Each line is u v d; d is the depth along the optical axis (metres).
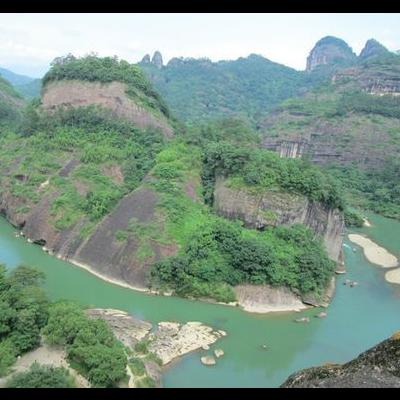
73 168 87.00
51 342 41.91
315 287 63.28
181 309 58.38
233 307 59.84
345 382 16.14
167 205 70.94
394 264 83.50
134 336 49.47
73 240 72.69
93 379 36.88
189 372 44.12
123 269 65.19
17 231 82.25
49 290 61.03
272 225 69.56
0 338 40.97
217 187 77.25
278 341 52.12
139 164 87.38
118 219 72.31
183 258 62.72
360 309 62.75
